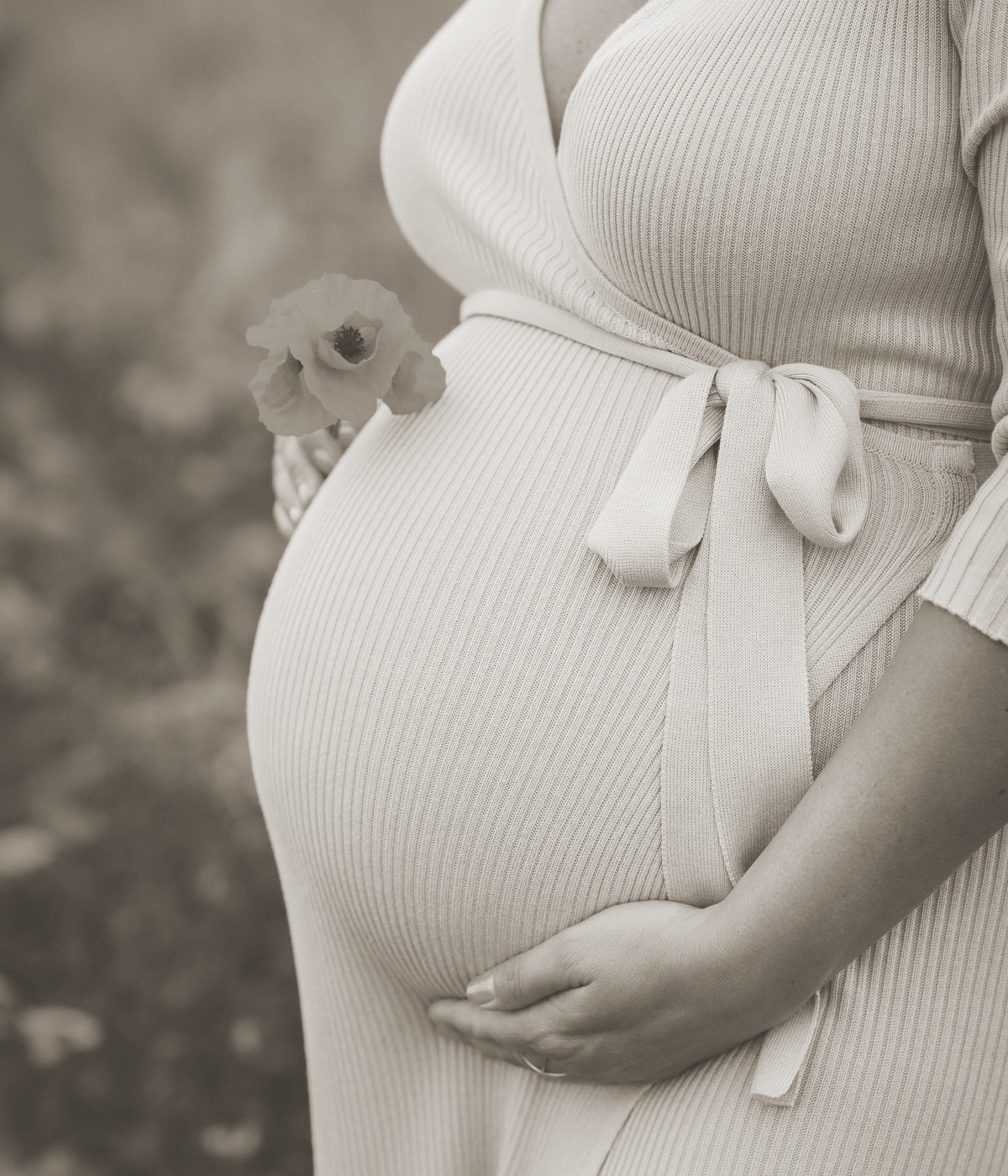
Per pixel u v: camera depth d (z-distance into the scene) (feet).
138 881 8.51
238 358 13.88
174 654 10.82
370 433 3.84
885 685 2.74
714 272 3.13
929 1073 3.01
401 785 3.39
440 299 14.32
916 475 3.16
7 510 11.90
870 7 2.97
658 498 3.07
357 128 15.75
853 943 2.81
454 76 3.89
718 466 3.14
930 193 2.98
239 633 10.93
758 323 3.19
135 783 9.16
